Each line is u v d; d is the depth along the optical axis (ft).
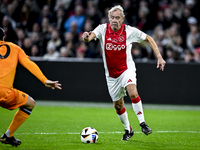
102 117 103.45
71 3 174.40
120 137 69.87
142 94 133.18
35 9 179.01
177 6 171.32
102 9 171.01
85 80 134.51
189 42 158.71
